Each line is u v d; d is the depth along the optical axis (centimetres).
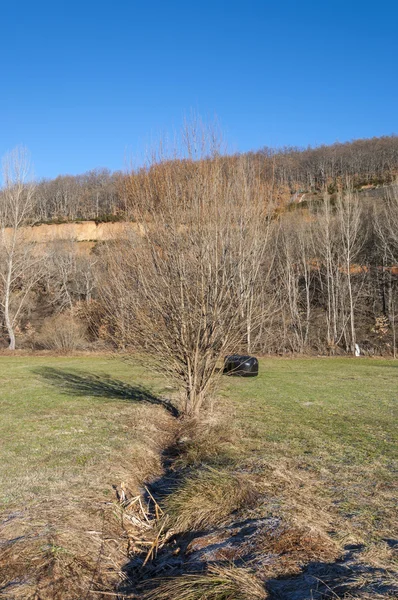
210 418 1112
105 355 3102
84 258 5006
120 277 1106
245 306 1148
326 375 2377
